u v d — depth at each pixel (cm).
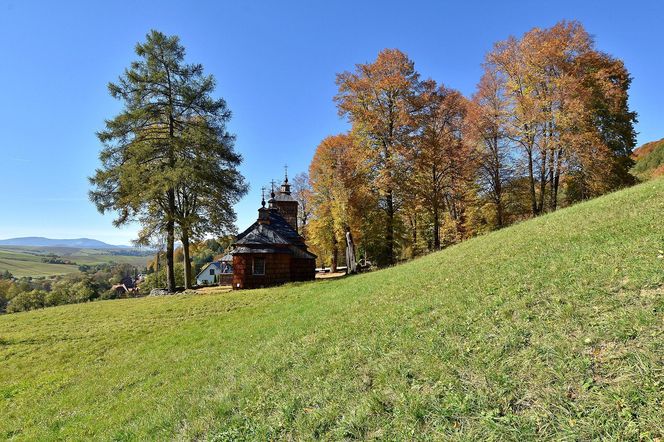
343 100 2758
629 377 333
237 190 3109
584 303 496
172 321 1648
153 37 2831
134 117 2731
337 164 3158
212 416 525
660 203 912
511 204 3139
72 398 863
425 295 847
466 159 2625
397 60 2666
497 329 509
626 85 2608
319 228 3953
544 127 2319
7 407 886
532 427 317
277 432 438
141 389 816
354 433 385
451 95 2678
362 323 770
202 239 3038
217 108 3075
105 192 2744
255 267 2756
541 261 766
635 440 272
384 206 3005
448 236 3525
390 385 453
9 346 1438
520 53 2403
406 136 2639
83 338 1480
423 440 343
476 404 368
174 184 2606
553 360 394
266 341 902
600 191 2441
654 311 419
